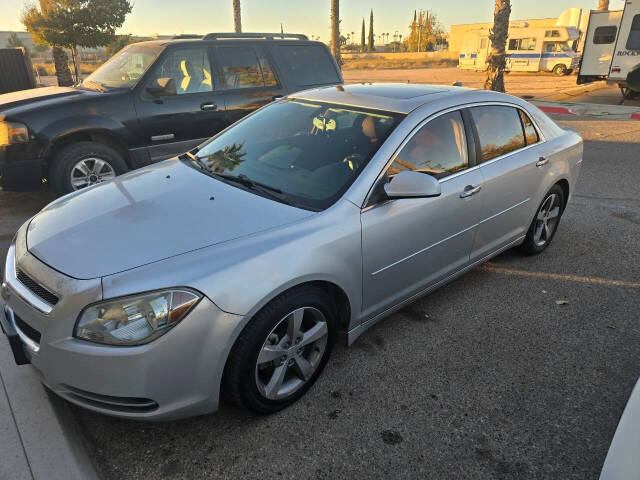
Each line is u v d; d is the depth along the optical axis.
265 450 2.37
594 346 3.22
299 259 2.39
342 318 2.87
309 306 2.54
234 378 2.32
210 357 2.18
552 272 4.23
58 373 2.15
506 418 2.60
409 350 3.15
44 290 2.20
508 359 3.08
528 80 24.28
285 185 2.86
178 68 5.75
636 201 6.08
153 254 2.25
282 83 6.52
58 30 17.83
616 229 5.20
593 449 2.41
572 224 5.34
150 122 5.57
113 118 5.34
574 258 4.50
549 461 2.34
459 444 2.43
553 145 4.20
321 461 2.31
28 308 2.22
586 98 16.75
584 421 2.59
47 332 2.13
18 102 5.25
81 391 2.15
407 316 3.54
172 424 2.52
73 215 2.69
